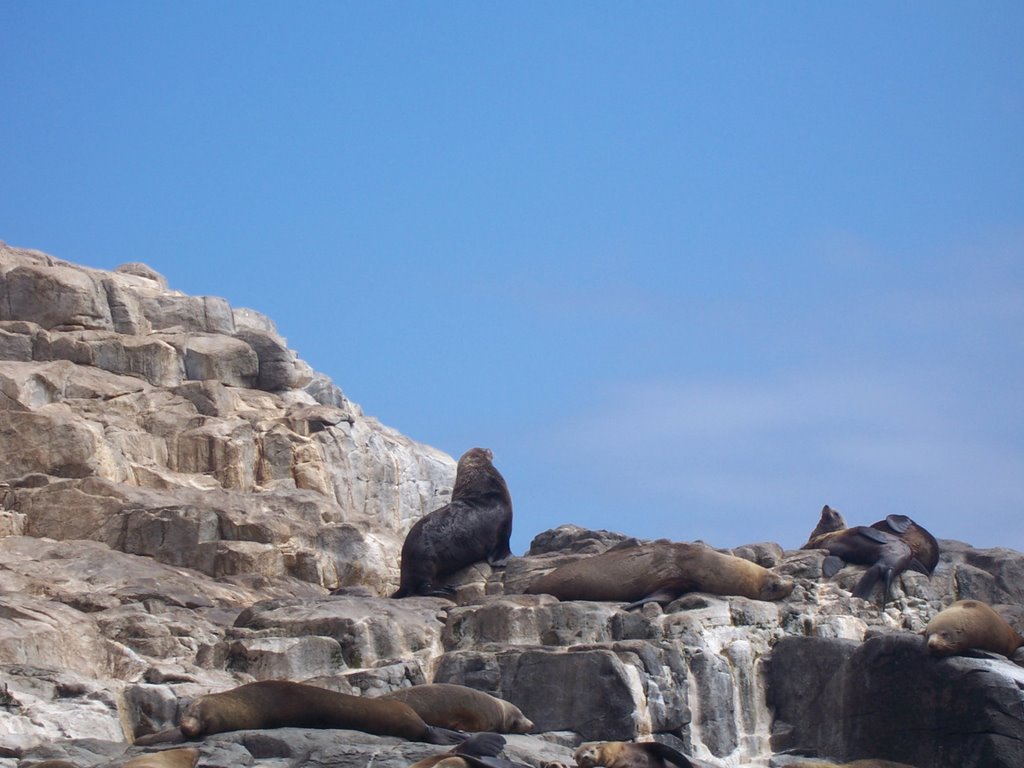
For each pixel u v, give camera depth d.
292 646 56.16
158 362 84.75
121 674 55.94
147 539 71.19
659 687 55.34
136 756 42.97
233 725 44.81
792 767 52.16
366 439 87.56
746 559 66.38
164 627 58.25
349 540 75.06
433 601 62.72
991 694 53.53
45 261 91.19
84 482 73.44
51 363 81.31
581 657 54.59
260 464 81.81
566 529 75.19
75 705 50.56
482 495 71.62
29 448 75.00
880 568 65.31
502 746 43.25
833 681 58.25
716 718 56.97
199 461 79.88
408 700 50.41
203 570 70.62
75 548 67.88
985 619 56.06
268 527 72.69
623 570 63.34
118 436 77.62
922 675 55.28
